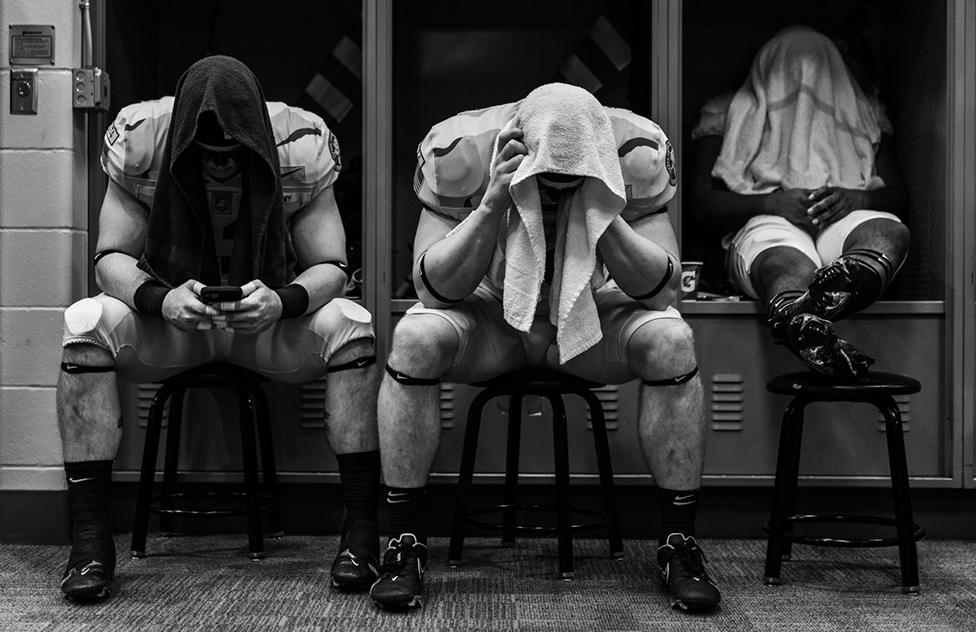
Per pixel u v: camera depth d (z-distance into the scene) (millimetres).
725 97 2760
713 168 2646
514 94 2988
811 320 1937
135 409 2391
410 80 2982
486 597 1819
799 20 3002
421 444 1804
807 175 2543
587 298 1757
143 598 1807
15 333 2330
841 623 1666
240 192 2096
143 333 1935
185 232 1954
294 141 2109
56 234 2330
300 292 1951
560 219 1786
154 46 2895
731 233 2582
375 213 2367
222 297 1815
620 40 2818
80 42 2357
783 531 1947
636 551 2213
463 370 1906
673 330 1808
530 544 2271
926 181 2479
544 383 1876
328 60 2863
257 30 3000
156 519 2410
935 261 2402
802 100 2605
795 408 1934
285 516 2406
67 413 1850
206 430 2377
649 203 1911
